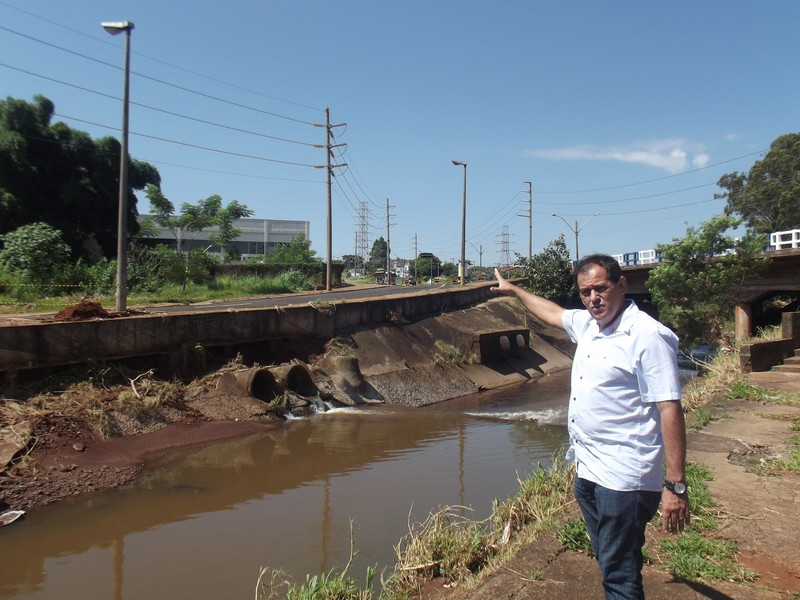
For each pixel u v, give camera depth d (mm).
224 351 14992
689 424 7891
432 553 4953
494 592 3676
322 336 18062
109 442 10094
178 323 13633
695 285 20547
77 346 11695
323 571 5840
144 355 12961
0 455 8578
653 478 2719
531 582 3760
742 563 3963
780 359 13375
